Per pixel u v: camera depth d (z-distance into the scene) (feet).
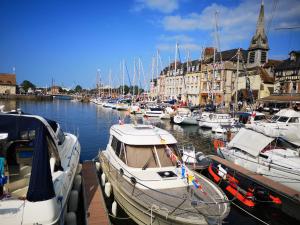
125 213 29.78
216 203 23.32
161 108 135.95
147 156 30.22
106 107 212.02
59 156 26.18
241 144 43.45
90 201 28.96
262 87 160.66
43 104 249.96
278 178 35.58
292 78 138.82
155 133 33.12
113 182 31.09
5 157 22.40
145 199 24.93
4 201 18.02
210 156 48.75
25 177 23.44
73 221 24.84
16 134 23.17
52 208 18.11
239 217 32.71
